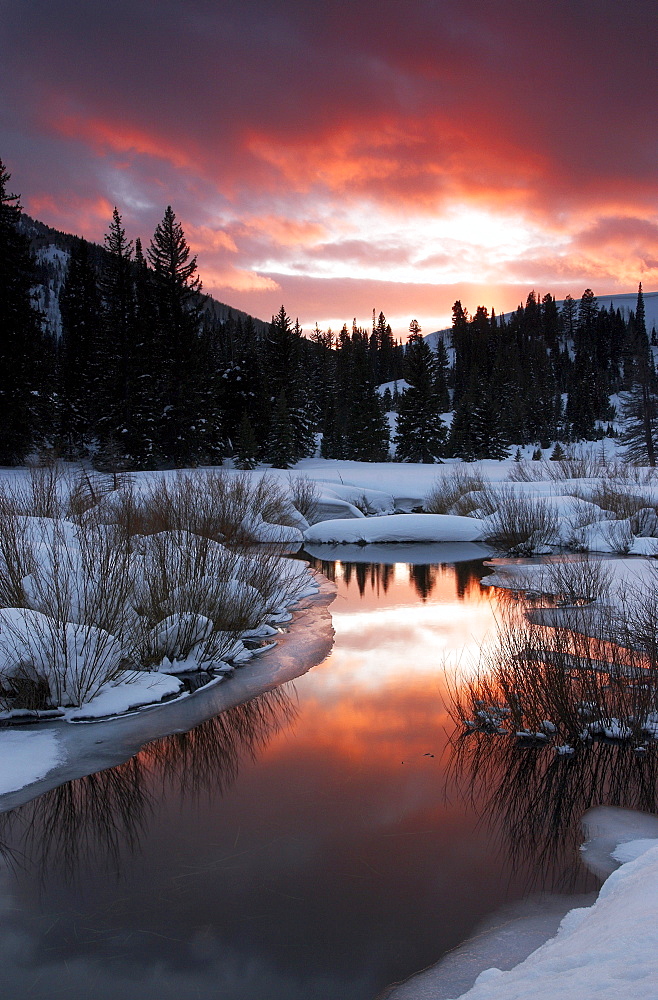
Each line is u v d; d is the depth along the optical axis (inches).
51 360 1668.3
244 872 153.3
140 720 248.5
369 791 191.9
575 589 421.7
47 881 151.3
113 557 306.7
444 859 157.5
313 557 650.8
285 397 2027.6
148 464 1520.7
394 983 117.2
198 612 323.3
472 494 861.2
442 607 430.6
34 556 299.1
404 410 2129.7
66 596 271.9
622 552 616.1
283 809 182.9
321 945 127.8
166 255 1658.5
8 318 1219.9
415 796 189.0
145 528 431.2
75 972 121.8
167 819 178.4
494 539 693.3
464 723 240.2
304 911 138.6
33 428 1255.5
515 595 451.5
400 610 424.8
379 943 128.0
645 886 102.9
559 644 251.4
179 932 133.0
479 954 123.8
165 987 117.8
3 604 285.4
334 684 285.0
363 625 386.9
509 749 219.9
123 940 130.9
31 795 192.9
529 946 125.2
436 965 121.3
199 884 149.2
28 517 358.9
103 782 200.2
